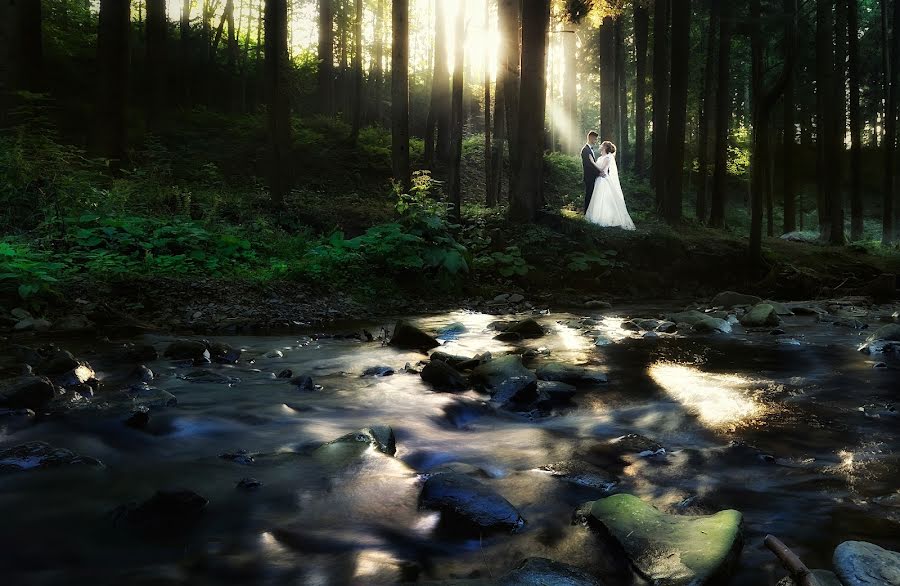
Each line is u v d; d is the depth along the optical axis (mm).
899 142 31844
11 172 9898
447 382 4926
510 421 4156
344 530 2441
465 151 25953
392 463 3143
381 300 10586
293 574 2094
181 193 12664
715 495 2893
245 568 2129
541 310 10836
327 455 3227
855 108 21797
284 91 16234
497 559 2246
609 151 15562
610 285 13430
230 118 22781
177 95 24594
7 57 12086
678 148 17328
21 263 7539
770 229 22859
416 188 12289
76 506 2594
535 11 14062
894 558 2057
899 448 3570
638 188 22906
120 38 13672
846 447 3594
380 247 11242
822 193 22906
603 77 25828
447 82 23219
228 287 9211
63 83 20906
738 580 2125
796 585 1994
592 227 14672
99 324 7348
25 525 2410
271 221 12859
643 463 3338
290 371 5250
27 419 3645
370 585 2027
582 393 4887
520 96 14375
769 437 3783
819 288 14125
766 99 13742
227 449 3361
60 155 10742
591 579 1997
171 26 29297
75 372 4602
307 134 22266
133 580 2029
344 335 7312
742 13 17438
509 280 12648
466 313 10148
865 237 24281
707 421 4125
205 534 2379
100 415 3744
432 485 2746
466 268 11719
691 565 2084
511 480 3068
